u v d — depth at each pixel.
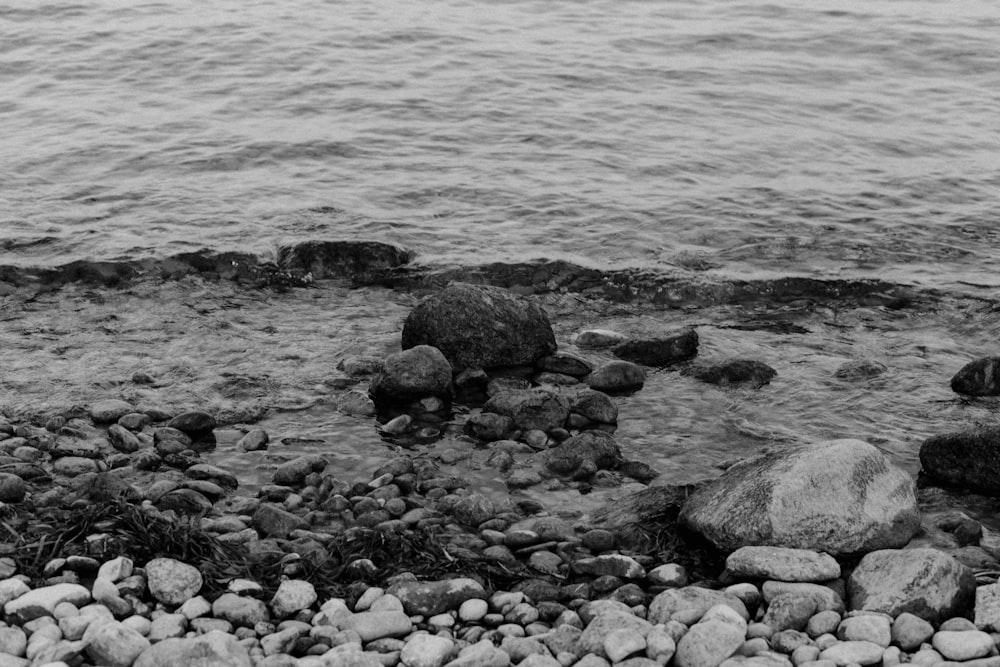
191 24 23.16
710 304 12.15
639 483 8.47
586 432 8.91
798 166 16.11
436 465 8.63
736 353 10.92
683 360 10.68
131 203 14.27
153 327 11.16
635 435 9.28
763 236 13.70
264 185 14.99
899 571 6.67
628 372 10.12
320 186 15.00
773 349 11.03
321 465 8.56
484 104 18.56
